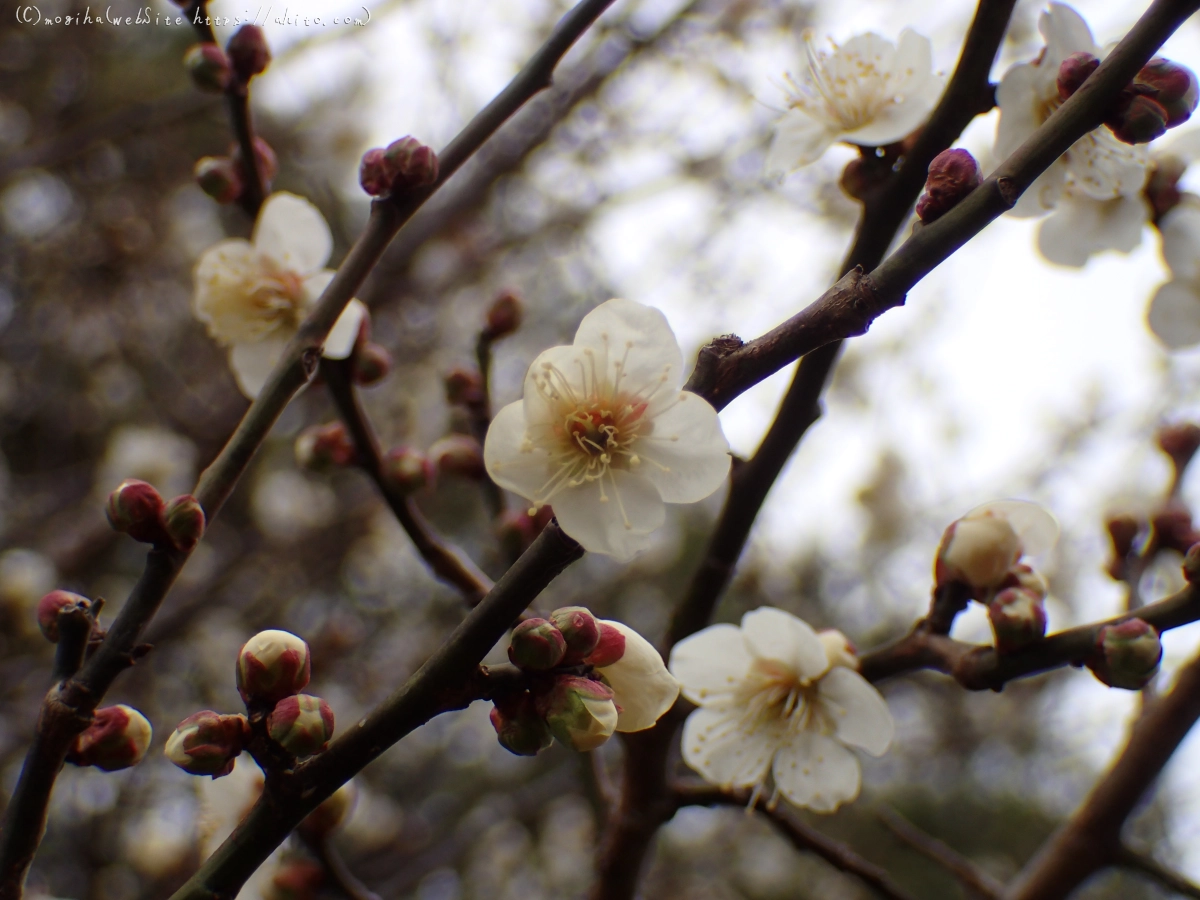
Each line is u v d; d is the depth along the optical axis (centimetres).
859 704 25
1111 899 81
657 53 56
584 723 20
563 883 74
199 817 25
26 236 68
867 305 20
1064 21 23
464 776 72
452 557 26
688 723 25
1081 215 26
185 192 76
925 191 21
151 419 69
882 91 25
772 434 25
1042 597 23
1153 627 22
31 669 46
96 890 54
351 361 26
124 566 64
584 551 20
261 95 75
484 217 64
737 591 68
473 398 28
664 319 22
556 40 24
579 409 21
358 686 62
